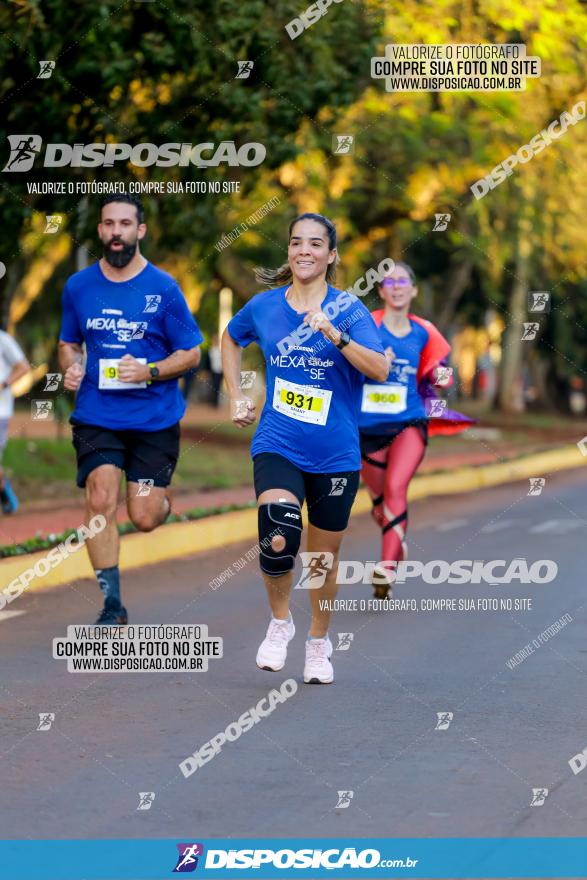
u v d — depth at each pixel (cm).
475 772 1439
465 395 11938
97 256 3650
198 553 3169
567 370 10131
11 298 4541
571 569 2880
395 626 2242
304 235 1717
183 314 2095
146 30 3241
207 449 5759
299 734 1584
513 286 9081
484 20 4588
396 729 1605
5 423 3225
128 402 2086
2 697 1747
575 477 5731
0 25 3038
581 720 1647
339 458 1753
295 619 2308
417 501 4528
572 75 4966
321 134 4547
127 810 1320
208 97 3428
